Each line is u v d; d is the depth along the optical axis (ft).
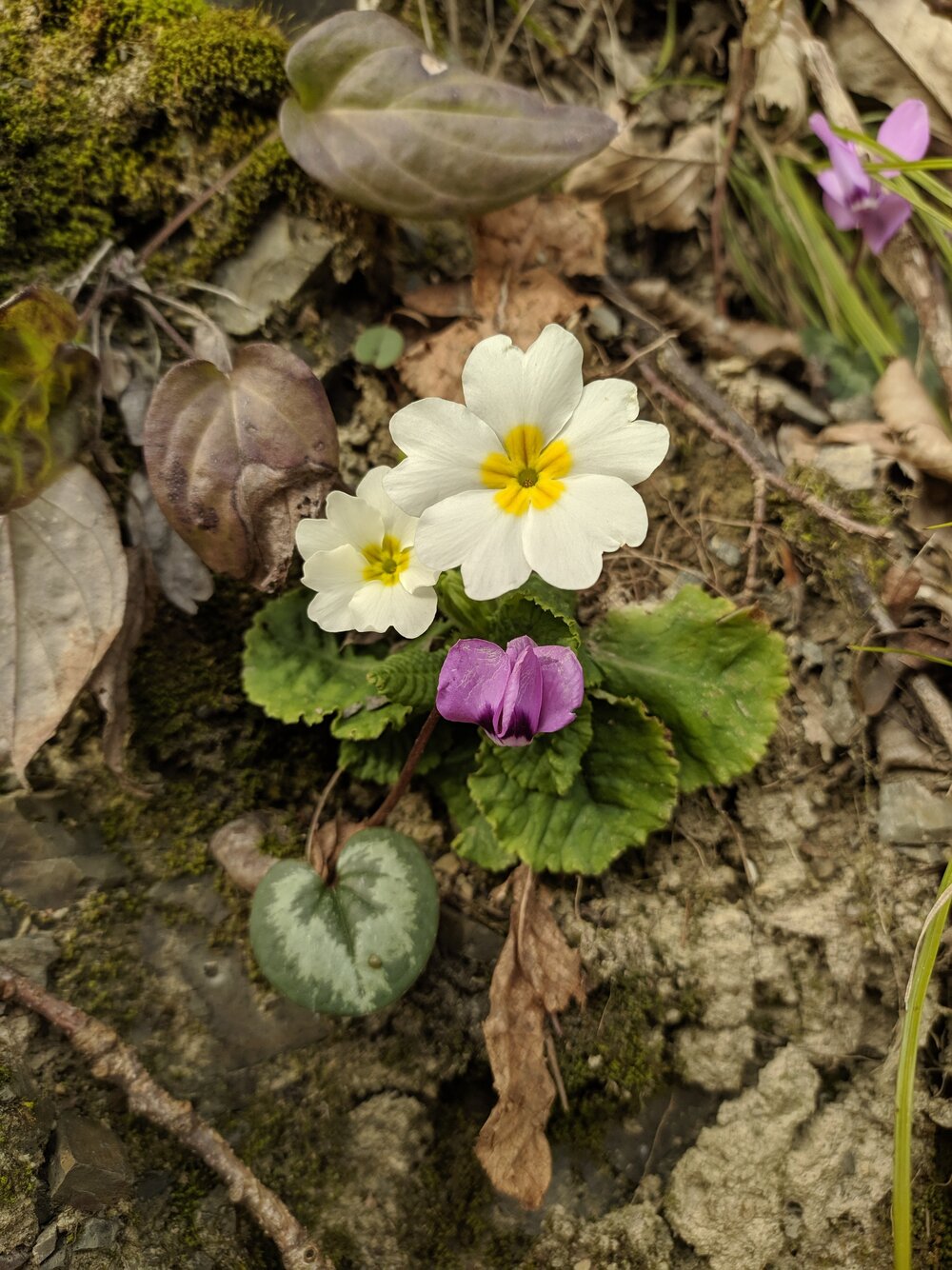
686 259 0.67
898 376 0.62
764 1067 0.50
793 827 0.54
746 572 0.58
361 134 0.52
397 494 0.42
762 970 0.52
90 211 0.54
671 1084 0.51
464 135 0.52
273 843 0.52
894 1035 0.51
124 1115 0.47
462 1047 0.50
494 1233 0.48
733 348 0.63
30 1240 0.43
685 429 0.60
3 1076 0.45
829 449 0.59
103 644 0.48
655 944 0.52
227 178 0.55
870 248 0.64
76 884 0.50
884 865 0.53
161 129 0.55
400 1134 0.49
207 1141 0.46
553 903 0.52
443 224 0.62
